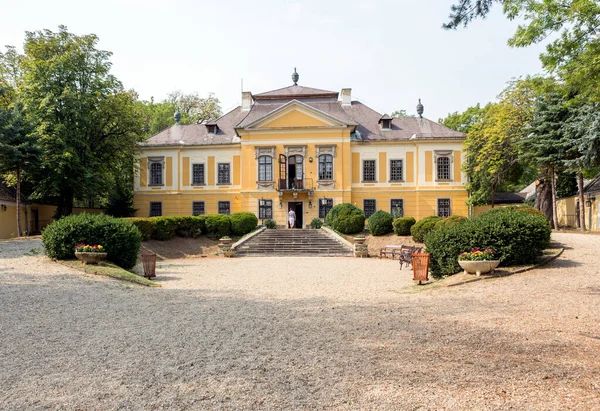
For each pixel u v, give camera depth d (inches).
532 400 184.7
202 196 1648.6
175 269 784.9
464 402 183.8
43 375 224.1
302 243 1186.6
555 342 271.0
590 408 175.8
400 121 1670.8
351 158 1596.9
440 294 464.4
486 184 1450.5
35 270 586.2
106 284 528.1
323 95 1715.1
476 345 268.5
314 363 239.1
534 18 374.3
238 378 217.3
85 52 1365.7
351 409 179.5
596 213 1273.4
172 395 196.9
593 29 364.5
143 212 1663.4
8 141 1072.8
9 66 1486.2
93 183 1327.5
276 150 1568.7
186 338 296.0
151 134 2095.2
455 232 567.5
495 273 530.6
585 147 979.9
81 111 1304.1
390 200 1583.4
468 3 330.6
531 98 1326.3
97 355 258.1
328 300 456.8
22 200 1384.1
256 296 485.7
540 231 558.9
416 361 239.6
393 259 999.0
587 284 466.6
